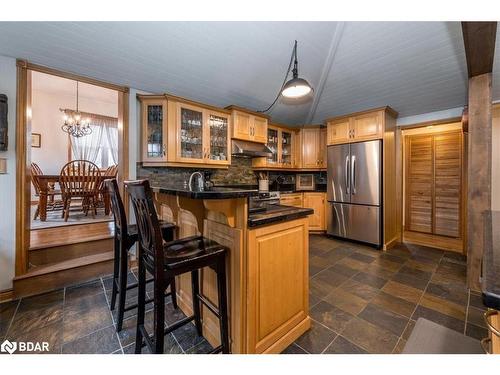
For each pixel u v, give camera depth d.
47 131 5.25
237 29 2.24
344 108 3.97
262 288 1.39
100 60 2.35
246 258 1.31
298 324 1.63
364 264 2.96
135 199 1.28
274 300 1.46
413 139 4.45
